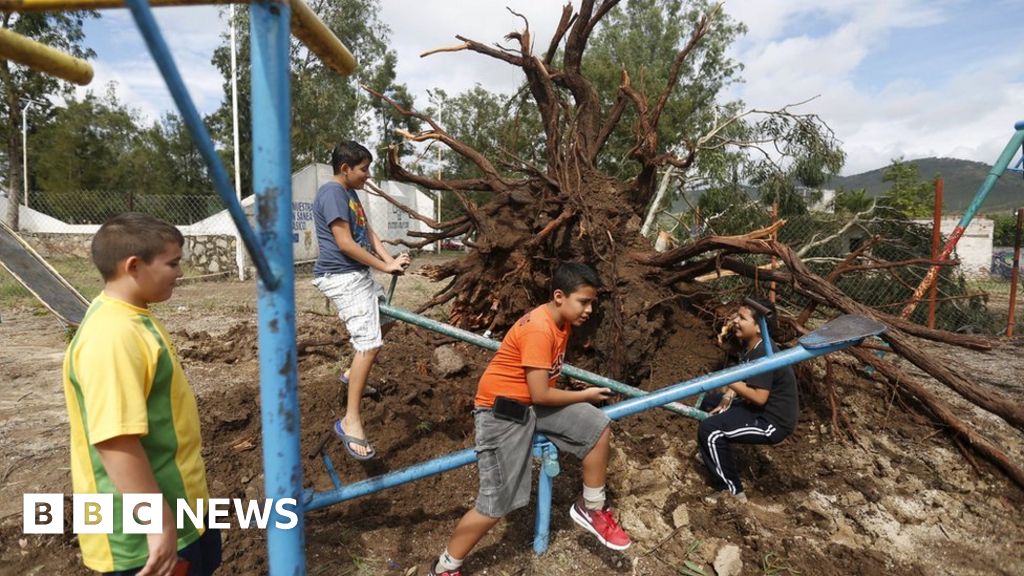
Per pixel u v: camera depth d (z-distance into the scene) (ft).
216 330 23.89
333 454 11.04
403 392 13.32
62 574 8.21
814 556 8.85
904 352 12.63
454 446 11.67
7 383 16.60
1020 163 22.94
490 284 16.11
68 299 21.22
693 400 13.75
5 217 67.10
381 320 11.64
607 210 15.35
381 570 8.44
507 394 7.79
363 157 10.23
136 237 5.41
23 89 67.36
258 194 4.93
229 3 4.82
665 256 14.78
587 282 7.60
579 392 8.06
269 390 5.26
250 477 10.49
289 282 5.17
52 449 12.14
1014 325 27.73
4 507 9.82
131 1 3.29
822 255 28.19
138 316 5.52
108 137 111.55
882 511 10.23
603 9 17.33
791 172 28.53
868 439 12.70
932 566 8.85
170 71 3.62
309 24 5.49
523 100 18.92
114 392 4.90
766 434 9.89
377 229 61.41
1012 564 8.92
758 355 10.07
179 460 5.77
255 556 8.51
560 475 10.92
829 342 8.06
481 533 7.77
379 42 84.69
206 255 48.42
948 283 26.16
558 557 8.79
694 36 15.52
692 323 15.62
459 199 16.44
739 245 13.73
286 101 4.93
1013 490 11.07
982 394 12.00
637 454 11.84
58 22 63.10
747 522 9.48
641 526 9.52
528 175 16.71
